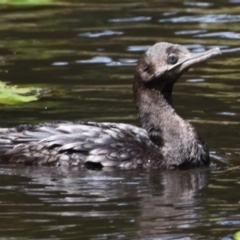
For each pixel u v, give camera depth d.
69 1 27.33
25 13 25.88
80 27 24.12
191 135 14.44
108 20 24.89
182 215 11.87
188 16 25.05
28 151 14.13
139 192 12.88
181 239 11.03
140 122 15.62
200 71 20.02
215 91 18.28
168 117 14.59
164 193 12.80
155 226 11.46
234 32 23.19
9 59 21.08
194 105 17.25
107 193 12.78
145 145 14.34
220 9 25.91
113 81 19.05
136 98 14.90
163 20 24.66
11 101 17.50
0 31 23.78
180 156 14.23
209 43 22.12
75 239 11.03
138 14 25.48
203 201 12.46
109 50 21.73
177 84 18.91
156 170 14.04
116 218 11.75
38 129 14.38
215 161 14.48
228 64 20.56
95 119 16.30
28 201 12.40
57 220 11.68
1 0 27.20
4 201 12.40
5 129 14.61
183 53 14.70
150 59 14.66
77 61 20.81
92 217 11.77
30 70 20.08
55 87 18.62
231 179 13.54
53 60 20.94
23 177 13.46
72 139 14.12
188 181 13.47
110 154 13.98
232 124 16.09
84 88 18.53
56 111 16.83
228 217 11.78
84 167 13.94
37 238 11.06
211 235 11.16
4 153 14.23
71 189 12.94
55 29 23.95
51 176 13.52
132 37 22.89
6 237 11.08
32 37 23.16
